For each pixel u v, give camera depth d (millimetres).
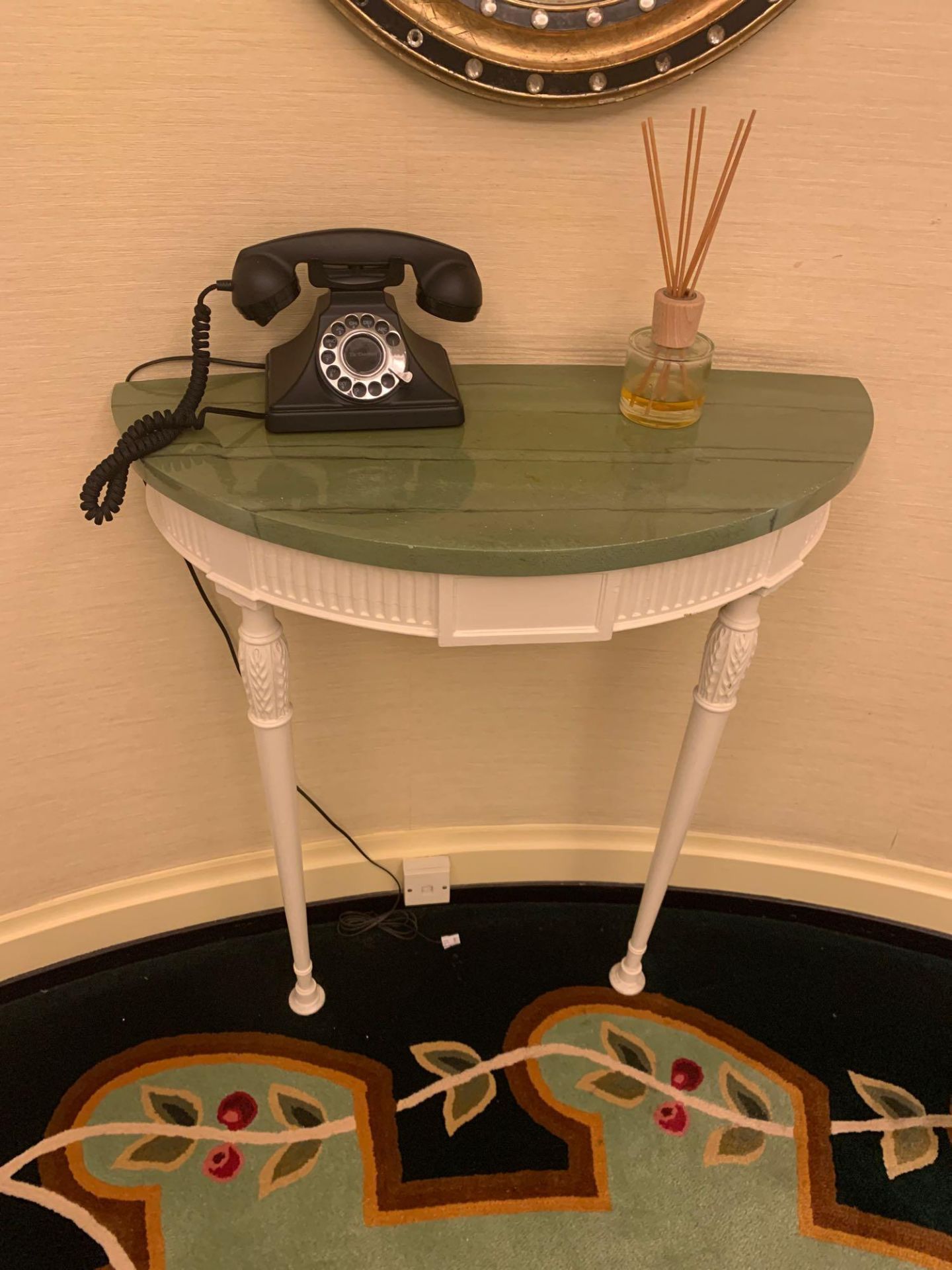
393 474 876
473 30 859
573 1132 1245
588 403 1011
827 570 1226
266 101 889
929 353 1066
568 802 1480
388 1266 1117
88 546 1104
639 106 930
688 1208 1180
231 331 1002
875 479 1148
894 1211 1186
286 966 1436
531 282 1029
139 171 900
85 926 1394
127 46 840
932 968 1479
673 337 917
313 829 1444
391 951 1461
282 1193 1176
